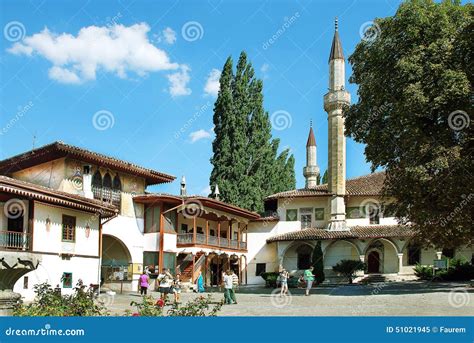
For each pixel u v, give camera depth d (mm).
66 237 26500
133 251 34906
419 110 24188
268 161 50469
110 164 32625
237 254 45875
